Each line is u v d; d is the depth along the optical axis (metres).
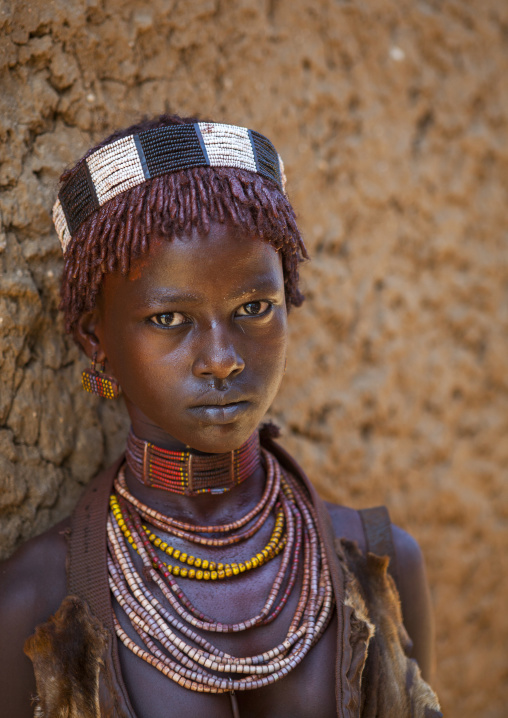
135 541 1.34
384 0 2.12
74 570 1.34
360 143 2.13
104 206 1.23
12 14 1.54
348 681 1.28
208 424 1.23
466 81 2.30
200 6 1.82
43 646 1.26
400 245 2.25
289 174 2.00
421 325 2.31
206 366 1.19
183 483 1.38
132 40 1.73
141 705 1.24
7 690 1.34
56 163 1.63
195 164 1.21
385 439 2.28
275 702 1.29
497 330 2.46
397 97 2.19
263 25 1.93
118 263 1.22
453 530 2.46
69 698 1.25
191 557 1.34
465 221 2.35
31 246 1.59
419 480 2.36
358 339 2.19
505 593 2.60
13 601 1.35
